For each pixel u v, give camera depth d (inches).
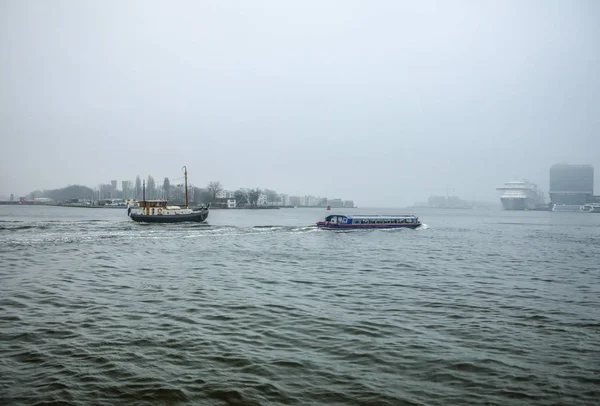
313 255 2158.0
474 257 2145.7
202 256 2060.8
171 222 4618.6
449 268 1763.0
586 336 862.5
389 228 4325.8
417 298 1188.5
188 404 574.9
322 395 603.2
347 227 4030.5
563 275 1610.5
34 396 584.7
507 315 1015.6
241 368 684.7
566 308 1089.4
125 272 1562.5
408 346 792.9
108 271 1579.7
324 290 1286.9
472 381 650.8
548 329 908.0
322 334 855.7
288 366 694.5
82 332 844.0
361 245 2704.2
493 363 717.3
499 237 3548.2
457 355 750.5
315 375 664.4
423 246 2691.9
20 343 778.2
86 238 2886.3
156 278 1446.9
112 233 3287.4
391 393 611.5
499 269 1749.5
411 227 4517.7
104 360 705.6
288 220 6476.4
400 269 1721.2
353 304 1110.4
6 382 623.5
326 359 726.5
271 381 641.6
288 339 823.7
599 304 1136.2
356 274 1588.3
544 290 1320.1
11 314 965.2
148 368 677.9
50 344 775.7
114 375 651.5
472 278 1526.8
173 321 927.7
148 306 1053.8
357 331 876.0
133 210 4603.8
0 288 1253.1
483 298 1197.7
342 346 789.2
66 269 1616.6
